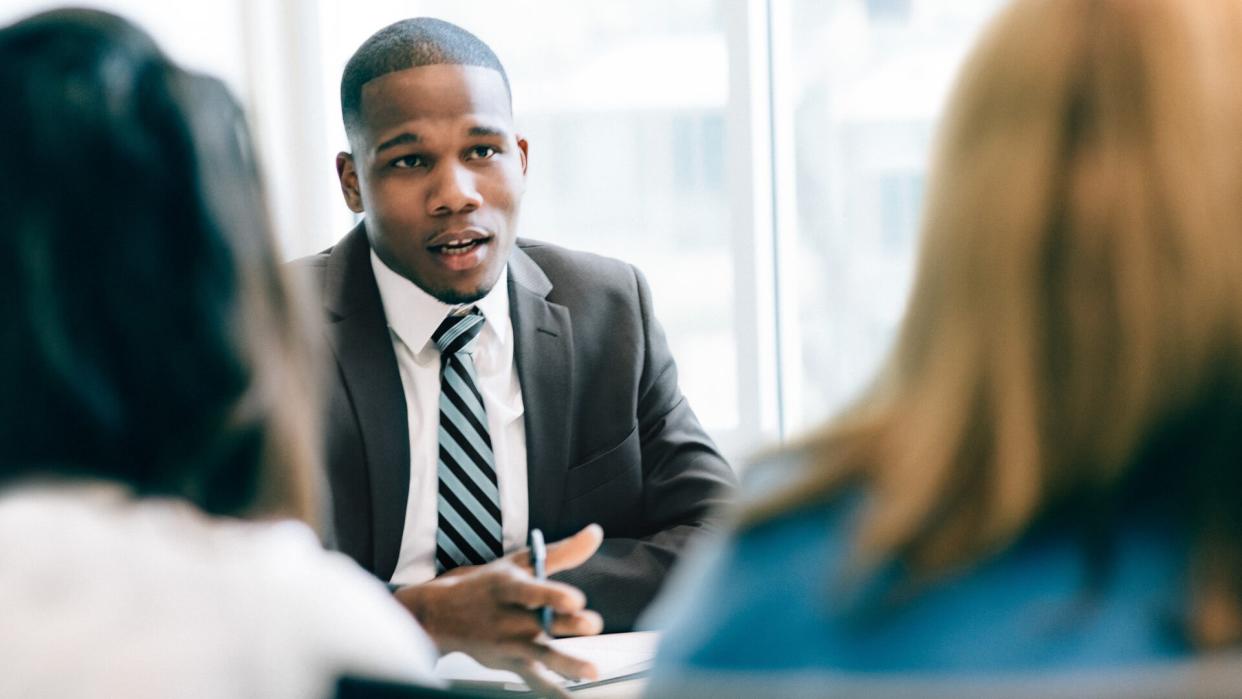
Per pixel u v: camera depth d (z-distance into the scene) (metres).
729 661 0.81
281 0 3.13
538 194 3.09
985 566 0.76
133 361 0.82
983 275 0.77
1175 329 0.74
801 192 3.00
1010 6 0.82
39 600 0.79
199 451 0.84
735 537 0.85
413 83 1.93
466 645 1.54
